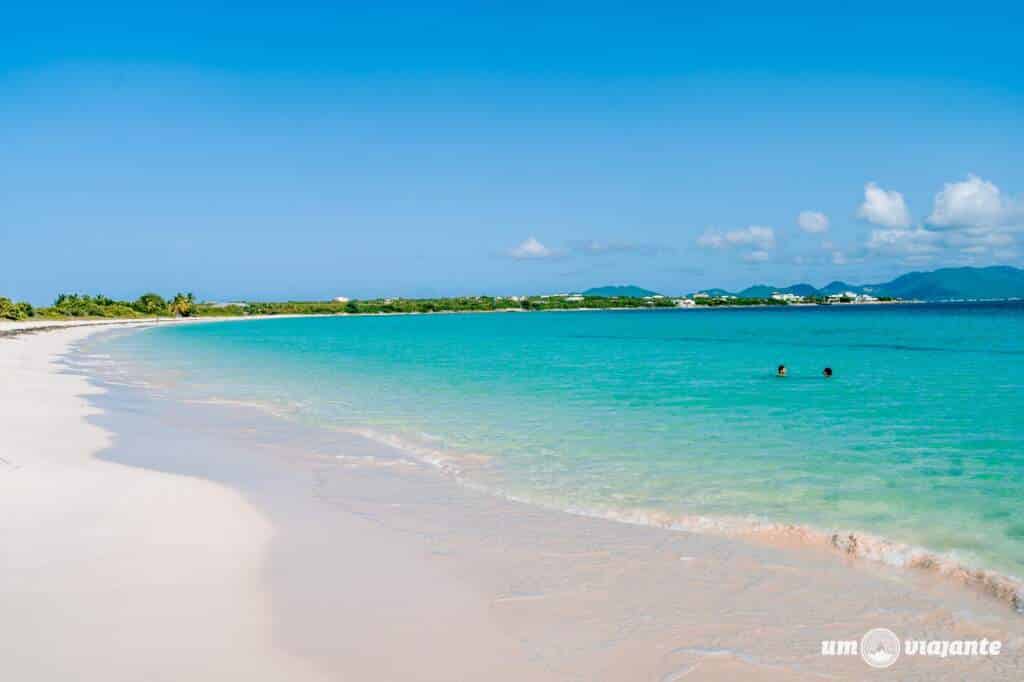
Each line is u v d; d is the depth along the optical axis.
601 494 12.10
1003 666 6.50
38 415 20.23
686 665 6.48
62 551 8.74
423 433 17.94
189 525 9.99
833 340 58.72
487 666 6.38
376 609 7.47
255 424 19.59
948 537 9.75
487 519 10.74
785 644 6.89
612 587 8.16
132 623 6.88
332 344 66.94
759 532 10.08
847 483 12.59
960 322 91.25
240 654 6.38
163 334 95.88
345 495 12.12
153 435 17.80
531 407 22.17
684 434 17.41
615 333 82.75
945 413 20.17
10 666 5.99
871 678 6.30
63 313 136.50
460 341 69.06
